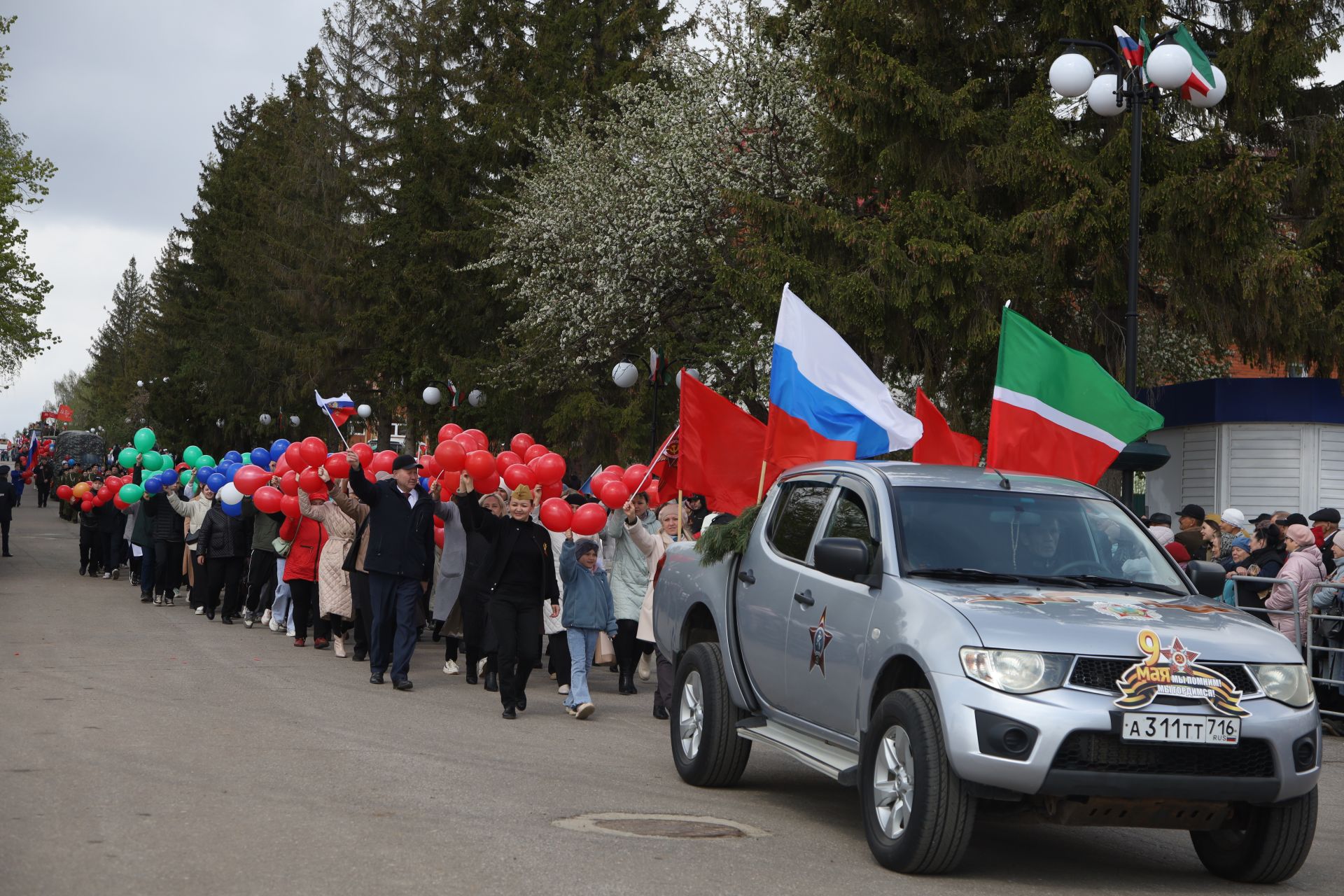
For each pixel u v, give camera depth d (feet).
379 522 41.50
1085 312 72.38
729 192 72.13
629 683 43.65
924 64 72.64
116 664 43.39
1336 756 35.60
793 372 32.48
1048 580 22.79
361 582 46.32
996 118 70.08
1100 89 50.03
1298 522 44.04
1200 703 19.77
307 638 55.52
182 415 198.39
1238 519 55.31
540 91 128.36
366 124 170.60
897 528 23.27
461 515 36.52
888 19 72.54
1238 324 67.41
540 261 107.55
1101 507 24.93
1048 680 19.63
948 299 66.23
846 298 66.69
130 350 326.65
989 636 20.04
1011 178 66.74
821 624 23.86
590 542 36.81
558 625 41.45
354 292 146.72
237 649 49.85
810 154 88.63
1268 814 21.01
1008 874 21.38
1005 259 65.41
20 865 18.61
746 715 27.48
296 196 175.42
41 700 34.50
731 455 37.27
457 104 139.23
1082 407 31.63
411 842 20.80
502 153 131.85
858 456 32.96
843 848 22.49
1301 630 40.34
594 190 100.17
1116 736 19.54
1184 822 20.40
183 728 31.04
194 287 231.09
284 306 169.37
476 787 25.77
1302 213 73.72
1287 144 72.18
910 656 20.88
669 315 101.81
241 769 26.32
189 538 63.93
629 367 81.76
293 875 18.54
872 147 72.74
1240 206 61.16
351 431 185.16
